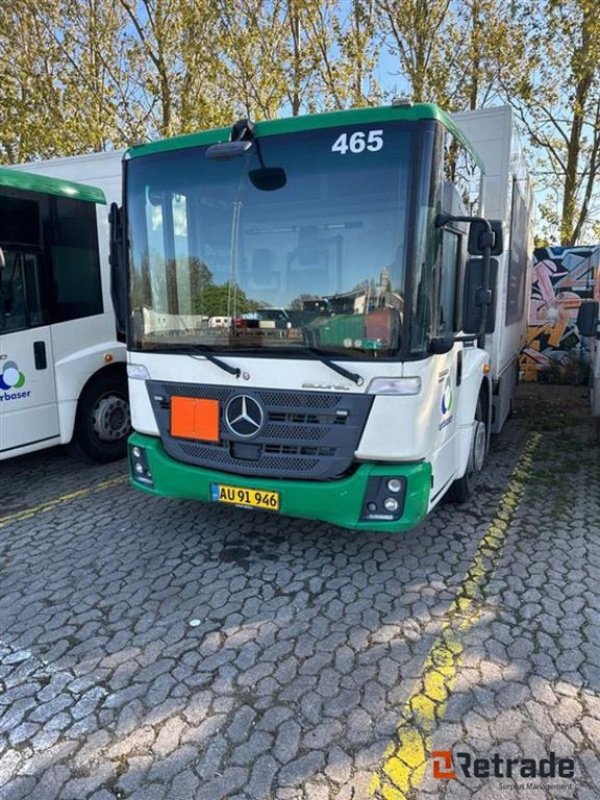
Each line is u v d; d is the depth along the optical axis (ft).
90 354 19.33
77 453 20.15
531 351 40.16
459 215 12.64
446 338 11.53
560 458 21.17
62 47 41.24
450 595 11.69
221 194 12.03
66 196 18.47
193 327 12.35
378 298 10.74
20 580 12.66
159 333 12.85
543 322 39.65
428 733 8.15
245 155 11.71
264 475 11.83
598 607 11.17
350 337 10.90
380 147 10.64
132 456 13.75
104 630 10.76
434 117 10.44
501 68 39.73
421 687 9.05
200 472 12.50
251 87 41.34
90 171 24.72
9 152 41.57
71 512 16.39
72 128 39.99
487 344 17.75
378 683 9.18
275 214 11.57
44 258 17.88
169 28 40.42
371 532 14.66
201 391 12.32
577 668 9.43
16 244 17.10
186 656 9.96
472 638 10.27
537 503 16.63
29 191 17.37
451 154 11.57
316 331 11.16
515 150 18.19
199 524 15.34
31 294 17.63
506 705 8.64
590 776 7.41
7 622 11.10
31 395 17.76
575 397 34.17
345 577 12.47
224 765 7.69
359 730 8.23
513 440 23.82
